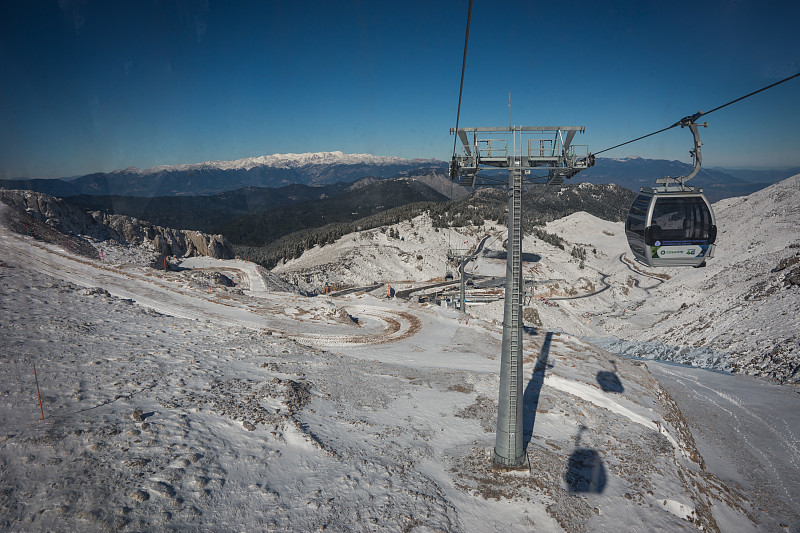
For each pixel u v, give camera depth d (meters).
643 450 19.56
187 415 14.40
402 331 45.56
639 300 119.56
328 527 10.89
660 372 48.88
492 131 12.81
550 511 13.77
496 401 23.22
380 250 133.88
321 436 15.69
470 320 52.09
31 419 11.58
